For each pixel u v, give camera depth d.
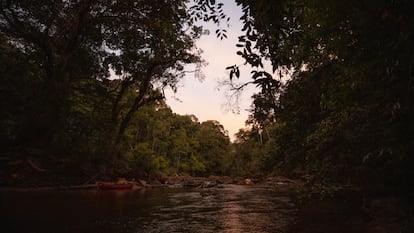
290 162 12.89
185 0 19.61
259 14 3.43
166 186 31.11
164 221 9.09
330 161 9.01
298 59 5.65
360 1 3.05
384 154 6.00
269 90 3.61
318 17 3.97
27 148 19.39
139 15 21.22
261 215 10.74
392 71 2.79
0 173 17.22
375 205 9.32
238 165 67.50
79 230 7.10
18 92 18.95
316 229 8.10
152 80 29.36
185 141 77.81
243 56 3.53
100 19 21.91
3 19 19.97
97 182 22.12
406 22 2.45
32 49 22.05
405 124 4.18
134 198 16.14
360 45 3.71
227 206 13.69
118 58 26.17
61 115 21.34
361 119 6.46
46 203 11.82
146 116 46.62
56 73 20.75
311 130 10.37
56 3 20.03
